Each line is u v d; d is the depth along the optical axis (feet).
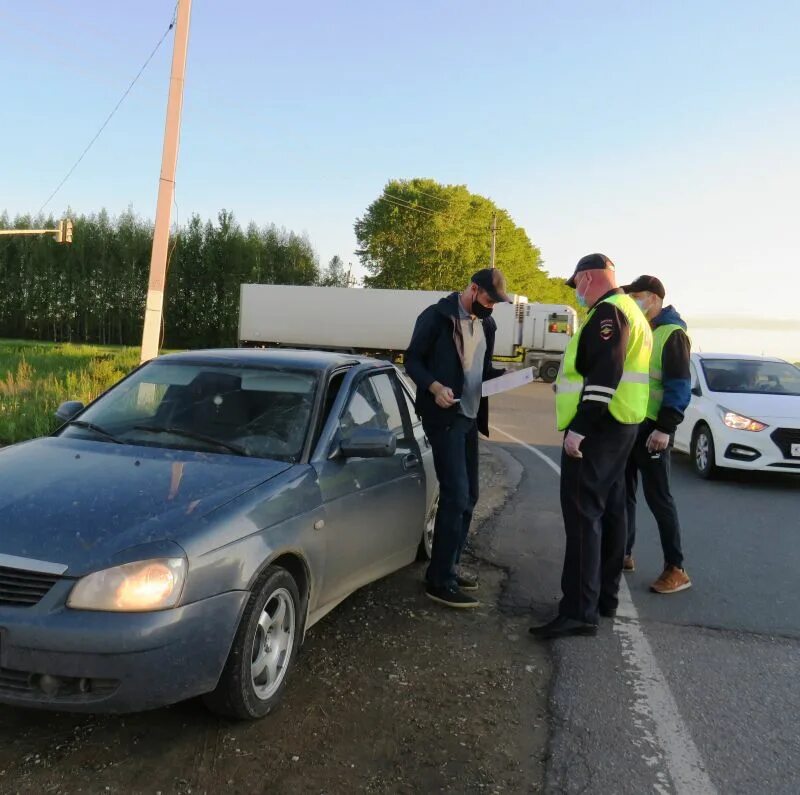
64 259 215.51
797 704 11.69
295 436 12.53
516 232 225.15
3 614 8.67
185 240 218.38
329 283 236.22
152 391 14.01
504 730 10.57
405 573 17.43
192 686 9.15
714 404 32.09
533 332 112.88
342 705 10.98
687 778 9.55
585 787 9.26
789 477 33.19
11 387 41.42
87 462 11.44
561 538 21.29
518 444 43.24
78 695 8.71
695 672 12.76
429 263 198.18
